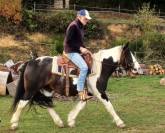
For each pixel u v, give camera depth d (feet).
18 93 39.06
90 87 39.27
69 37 37.93
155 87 69.51
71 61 38.50
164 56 103.55
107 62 39.37
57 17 112.27
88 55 38.81
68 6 139.64
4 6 106.22
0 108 49.90
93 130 38.86
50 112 40.09
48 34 110.32
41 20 110.42
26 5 127.24
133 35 119.34
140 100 56.80
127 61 39.81
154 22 121.19
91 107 50.70
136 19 122.42
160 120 43.55
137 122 42.50
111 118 44.32
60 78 38.68
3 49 100.17
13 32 106.32
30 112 46.85
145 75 86.63
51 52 98.12
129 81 76.23
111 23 120.37
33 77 38.68
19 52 100.37
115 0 151.64
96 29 115.65
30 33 108.27
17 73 59.41
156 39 106.52
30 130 38.86
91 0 149.28
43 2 133.49
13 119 38.96
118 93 63.31
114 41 112.68
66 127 40.16
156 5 158.20
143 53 100.22
